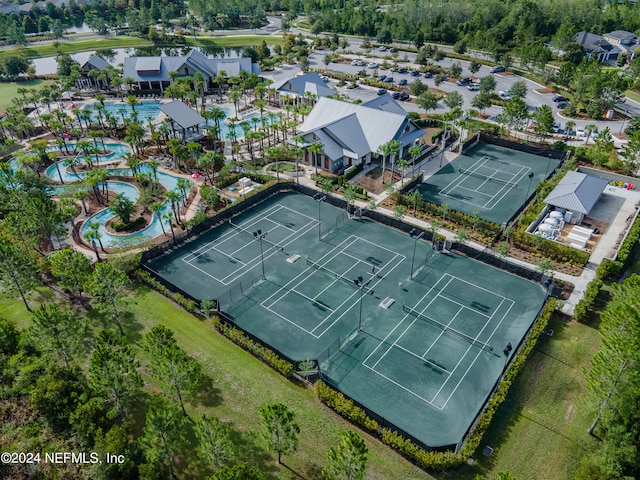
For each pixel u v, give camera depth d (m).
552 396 50.97
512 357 54.78
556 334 59.00
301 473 43.88
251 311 63.47
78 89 156.25
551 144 108.06
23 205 76.44
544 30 193.00
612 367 42.84
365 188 93.56
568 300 64.44
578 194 81.44
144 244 78.06
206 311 61.59
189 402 50.91
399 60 178.62
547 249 73.44
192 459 45.19
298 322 61.56
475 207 86.62
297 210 87.00
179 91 126.88
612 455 41.28
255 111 137.00
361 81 156.62
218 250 76.25
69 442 46.12
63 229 75.19
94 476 41.03
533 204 85.44
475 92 144.88
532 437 46.78
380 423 47.59
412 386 52.53
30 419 48.88
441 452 44.44
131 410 50.34
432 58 176.75
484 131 116.50
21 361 53.50
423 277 69.38
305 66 169.00
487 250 74.81
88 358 57.00
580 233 77.25
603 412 44.34
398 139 101.19
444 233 79.69
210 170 101.12
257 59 184.00
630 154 95.19
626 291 53.47
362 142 101.50
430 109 132.00
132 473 41.88
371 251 75.38
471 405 50.34
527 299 64.75
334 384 52.88
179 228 82.75
